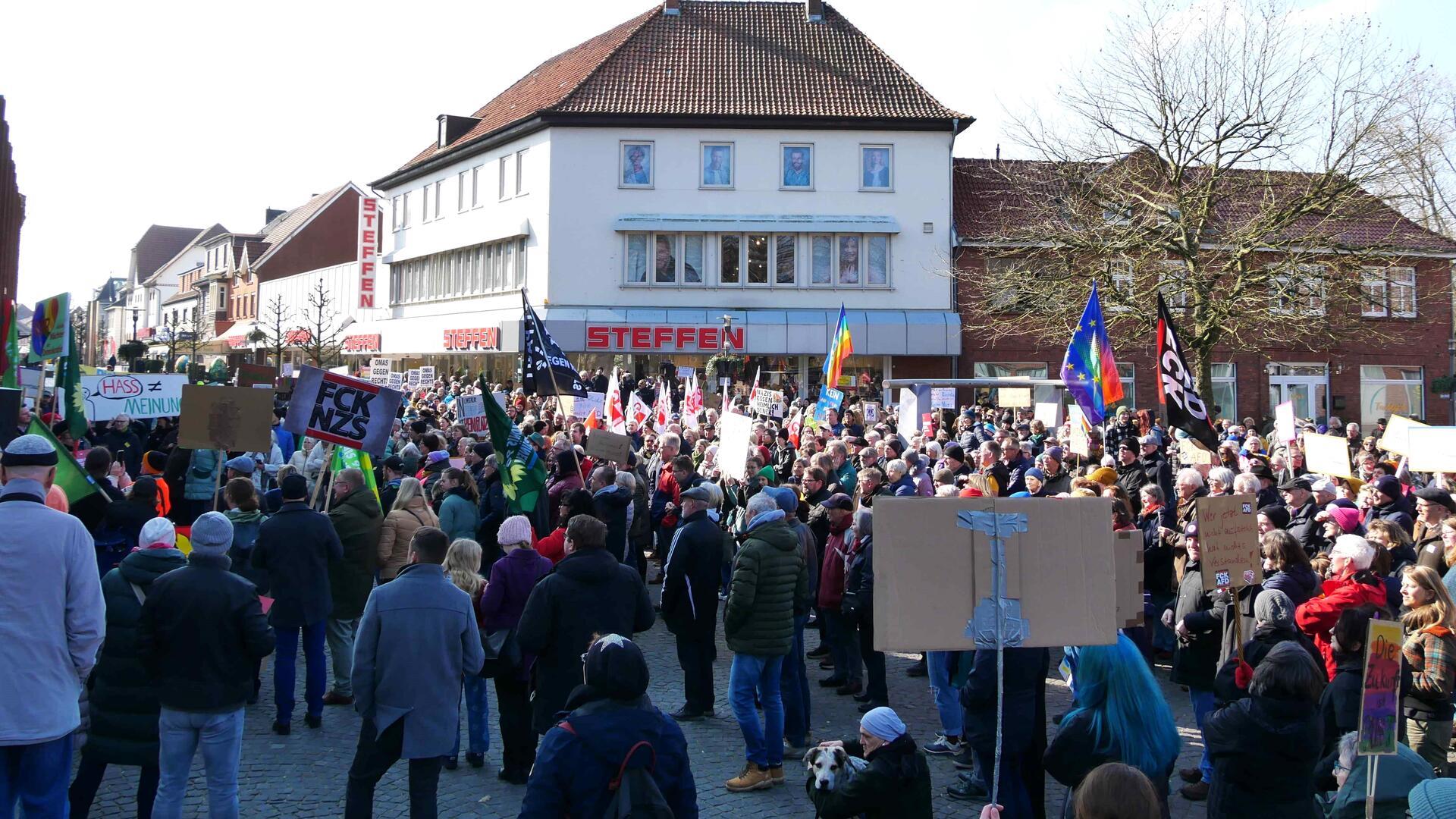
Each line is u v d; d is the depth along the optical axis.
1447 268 35.59
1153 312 28.22
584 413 19.08
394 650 5.85
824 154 37.03
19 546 4.84
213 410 9.11
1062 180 30.20
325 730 8.15
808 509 10.98
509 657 7.05
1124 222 29.17
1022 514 4.82
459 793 6.99
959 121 36.97
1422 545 8.69
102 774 6.10
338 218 71.00
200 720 5.73
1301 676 4.66
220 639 5.75
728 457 11.48
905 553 4.72
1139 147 28.98
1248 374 37.75
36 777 4.88
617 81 38.06
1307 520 9.91
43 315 13.43
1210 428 10.86
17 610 4.81
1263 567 7.46
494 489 11.18
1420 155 27.62
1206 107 27.78
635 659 4.40
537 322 15.32
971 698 6.01
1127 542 5.39
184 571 5.80
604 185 37.06
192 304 87.50
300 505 8.19
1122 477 12.84
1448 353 37.94
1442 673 6.19
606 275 37.03
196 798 6.81
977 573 4.76
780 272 37.19
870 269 37.19
